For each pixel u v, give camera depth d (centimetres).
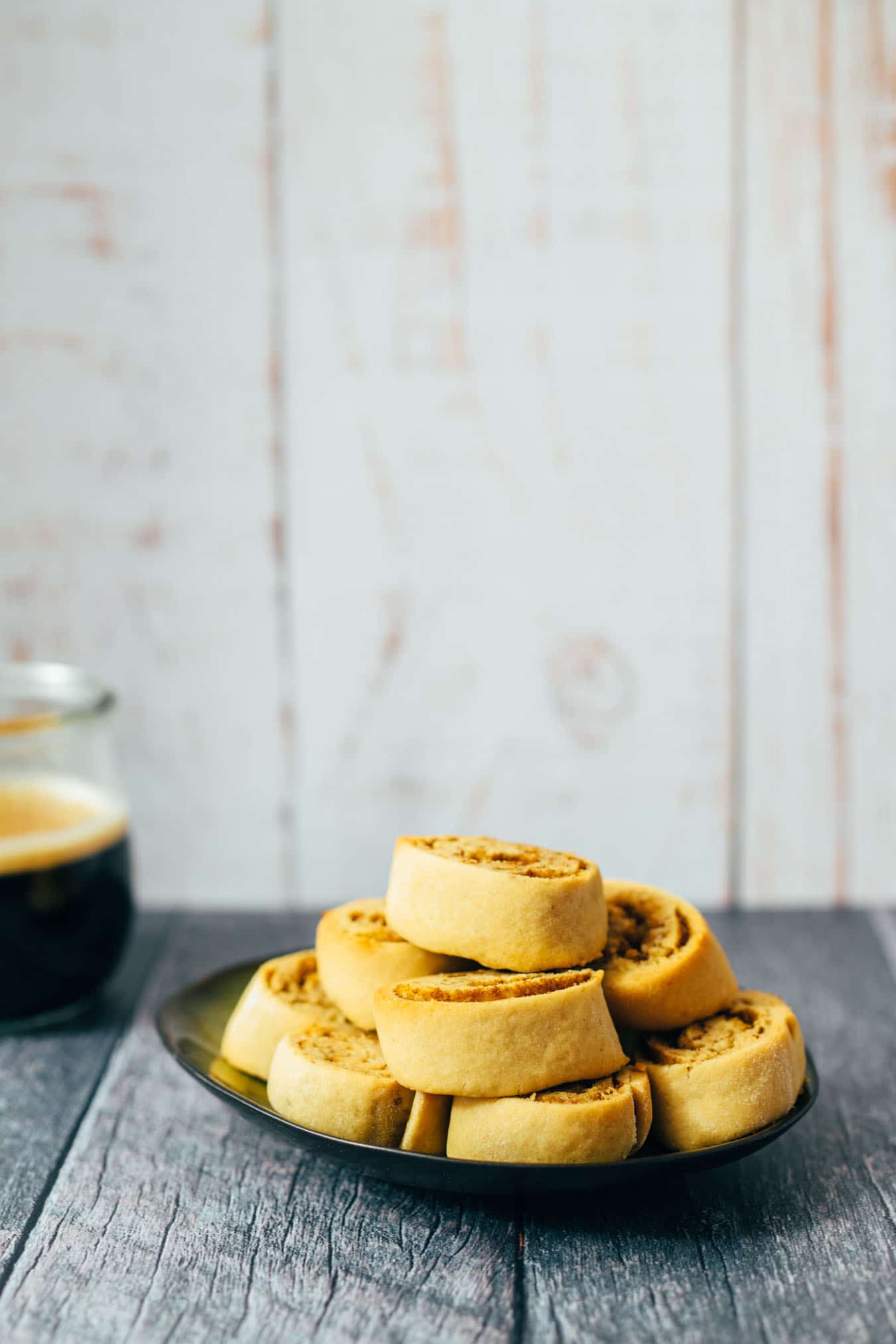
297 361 70
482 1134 46
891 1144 52
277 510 71
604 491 70
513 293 69
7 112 69
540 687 72
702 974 50
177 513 71
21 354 70
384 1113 47
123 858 61
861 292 69
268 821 73
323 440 70
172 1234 48
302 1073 48
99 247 69
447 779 72
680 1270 47
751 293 69
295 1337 44
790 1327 45
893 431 70
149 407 70
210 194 69
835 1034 59
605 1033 47
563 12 68
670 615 71
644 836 73
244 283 69
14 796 60
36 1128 53
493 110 68
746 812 72
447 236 69
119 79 68
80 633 72
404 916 49
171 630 72
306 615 71
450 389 70
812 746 72
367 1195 50
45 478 71
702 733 72
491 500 70
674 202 69
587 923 49
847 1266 47
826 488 70
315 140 69
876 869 73
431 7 68
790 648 71
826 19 68
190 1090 56
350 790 73
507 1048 46
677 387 70
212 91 68
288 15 68
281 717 72
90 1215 49
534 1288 46
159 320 70
